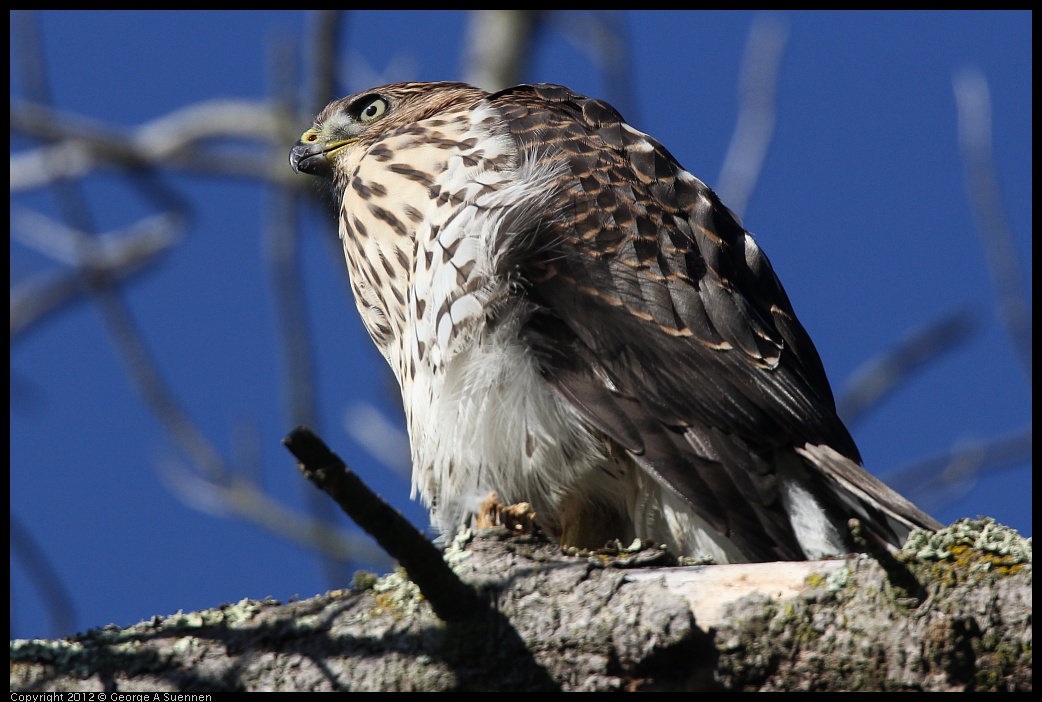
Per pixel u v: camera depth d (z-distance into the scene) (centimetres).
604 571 562
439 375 803
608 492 805
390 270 881
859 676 523
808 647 530
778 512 727
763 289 852
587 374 776
